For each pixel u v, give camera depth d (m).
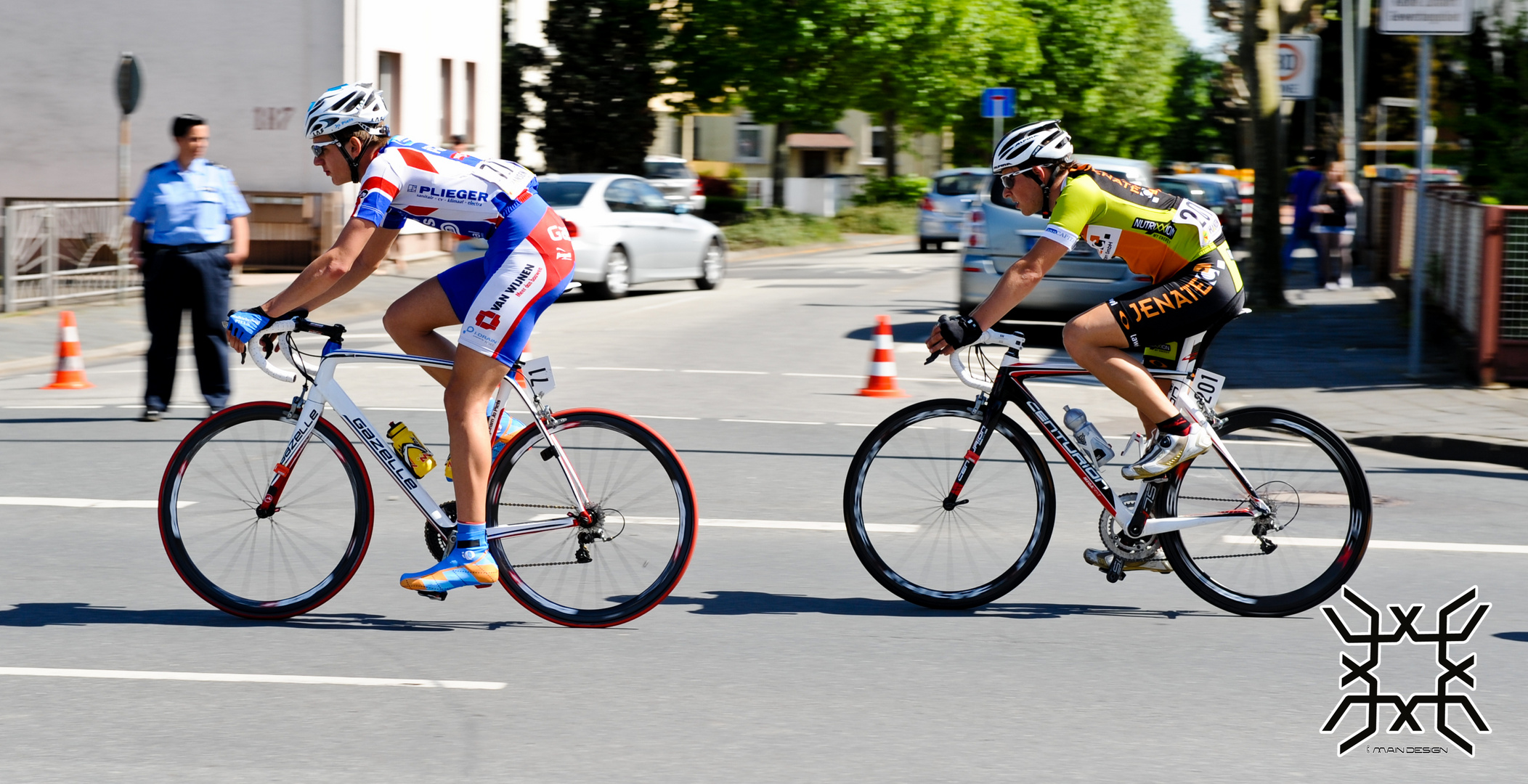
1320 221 39.41
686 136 128.50
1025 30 85.94
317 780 7.18
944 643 9.60
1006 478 10.42
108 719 8.03
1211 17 32.94
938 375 23.53
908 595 10.48
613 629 9.90
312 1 41.94
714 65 70.31
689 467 15.79
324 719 8.05
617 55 67.94
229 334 9.30
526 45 68.19
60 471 15.25
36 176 43.47
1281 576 10.21
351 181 9.73
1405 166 72.44
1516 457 16.56
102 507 13.58
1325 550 10.16
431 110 49.06
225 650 9.34
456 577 9.61
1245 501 10.20
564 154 68.62
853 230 81.44
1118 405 19.62
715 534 12.78
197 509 10.05
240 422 10.01
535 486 9.90
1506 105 26.59
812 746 7.70
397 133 46.59
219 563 10.05
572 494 9.88
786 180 83.19
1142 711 8.29
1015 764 7.46
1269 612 10.23
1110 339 9.85
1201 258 9.88
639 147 69.25
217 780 7.16
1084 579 11.33
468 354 9.48
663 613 10.27
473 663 9.11
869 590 10.98
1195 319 9.84
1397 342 26.48
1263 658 9.31
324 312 32.53
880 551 10.50
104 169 43.19
